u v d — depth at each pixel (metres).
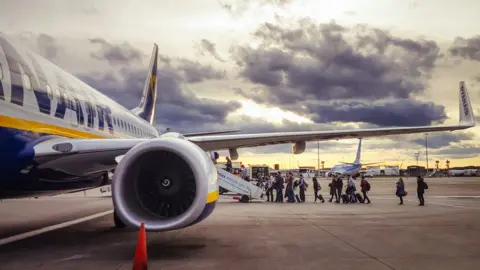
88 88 10.10
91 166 7.61
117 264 6.51
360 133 10.87
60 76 8.48
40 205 20.23
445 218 13.08
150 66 20.02
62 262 6.67
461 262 6.51
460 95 11.42
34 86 7.17
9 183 6.95
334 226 11.04
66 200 24.73
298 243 8.27
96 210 17.30
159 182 6.86
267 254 7.15
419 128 11.18
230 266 6.24
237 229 10.43
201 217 6.54
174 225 6.38
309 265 6.30
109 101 11.57
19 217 14.33
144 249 5.06
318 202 22.03
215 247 7.84
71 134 8.20
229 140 9.82
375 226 11.02
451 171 134.50
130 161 6.56
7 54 6.78
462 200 22.78
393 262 6.50
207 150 11.16
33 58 7.67
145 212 6.74
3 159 6.33
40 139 7.07
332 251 7.41
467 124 11.27
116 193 6.53
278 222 12.04
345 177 89.25
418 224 11.45
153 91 20.45
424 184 19.03
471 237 9.04
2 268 6.24
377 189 39.62
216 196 6.86
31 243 8.62
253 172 59.38
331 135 10.85
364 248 7.70
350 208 17.50
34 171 7.00
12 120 6.42
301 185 22.34
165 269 6.05
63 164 7.21
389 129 10.99
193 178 6.82
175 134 7.68
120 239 9.13
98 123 9.68
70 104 8.34
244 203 21.31
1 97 6.30
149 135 15.37
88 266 6.37
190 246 7.95
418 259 6.73
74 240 9.01
